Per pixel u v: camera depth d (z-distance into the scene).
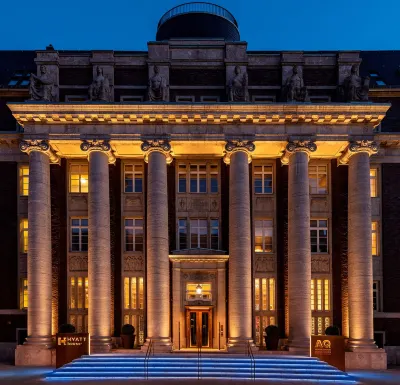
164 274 32.53
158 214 32.88
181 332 35.28
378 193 37.09
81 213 36.81
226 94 35.84
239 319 31.88
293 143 33.25
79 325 35.72
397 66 41.78
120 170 37.19
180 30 42.75
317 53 37.22
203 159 37.53
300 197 33.03
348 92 34.16
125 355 30.09
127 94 36.16
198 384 24.61
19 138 36.16
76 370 27.52
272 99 36.22
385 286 36.25
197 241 37.03
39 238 32.62
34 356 31.50
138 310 36.00
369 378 27.48
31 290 32.25
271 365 28.33
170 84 36.28
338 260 36.22
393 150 37.25
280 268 36.22
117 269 36.16
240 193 32.97
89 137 33.28
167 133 33.41
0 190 36.94
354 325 32.44
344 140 33.41
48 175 33.91
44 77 33.97
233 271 32.50
